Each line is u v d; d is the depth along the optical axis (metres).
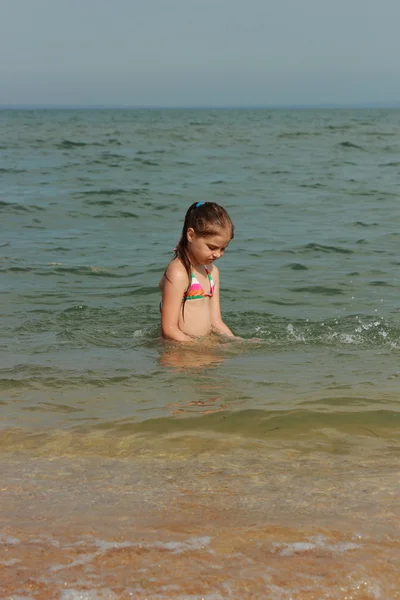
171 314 4.66
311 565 1.83
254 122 70.94
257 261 7.49
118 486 2.44
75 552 1.90
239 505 2.25
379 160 21.42
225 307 5.59
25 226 9.68
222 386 3.67
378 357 4.21
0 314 5.27
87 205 11.55
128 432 3.03
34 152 23.84
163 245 8.48
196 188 14.06
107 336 4.75
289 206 11.81
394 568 1.81
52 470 2.61
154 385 3.70
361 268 7.16
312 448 2.83
